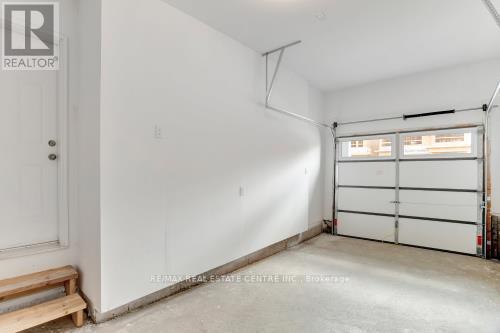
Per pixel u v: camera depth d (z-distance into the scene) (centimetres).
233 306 237
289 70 424
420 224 437
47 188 231
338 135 523
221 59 305
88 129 215
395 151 461
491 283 291
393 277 306
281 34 312
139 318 214
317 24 291
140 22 227
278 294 261
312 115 499
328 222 533
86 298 219
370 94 487
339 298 254
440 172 422
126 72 217
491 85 382
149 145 233
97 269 204
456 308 237
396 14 272
